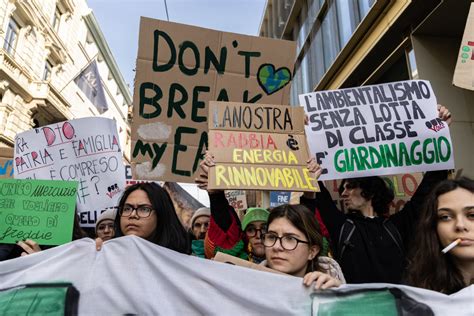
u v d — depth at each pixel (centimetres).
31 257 165
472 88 224
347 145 250
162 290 160
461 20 502
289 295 154
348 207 254
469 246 149
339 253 223
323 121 255
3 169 318
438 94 509
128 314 158
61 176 273
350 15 790
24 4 1603
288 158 228
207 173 216
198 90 271
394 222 235
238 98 274
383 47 646
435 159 245
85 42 2372
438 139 249
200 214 317
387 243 220
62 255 166
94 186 273
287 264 170
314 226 178
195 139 267
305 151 233
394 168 245
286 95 278
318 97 261
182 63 270
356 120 255
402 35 602
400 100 259
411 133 251
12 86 1586
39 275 162
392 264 213
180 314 157
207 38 274
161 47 268
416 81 263
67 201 202
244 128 232
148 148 260
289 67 281
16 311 157
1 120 1530
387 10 615
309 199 235
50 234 196
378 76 681
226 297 157
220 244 217
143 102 263
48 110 1847
